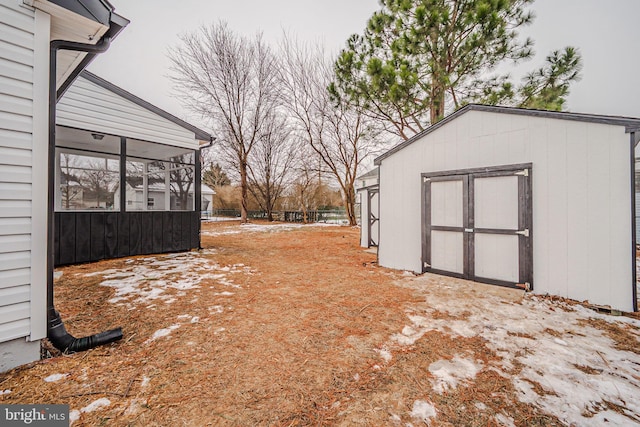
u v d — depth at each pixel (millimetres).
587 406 1570
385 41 8336
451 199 4500
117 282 4055
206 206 25250
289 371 1921
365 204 8461
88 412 1490
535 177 3676
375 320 2838
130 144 6480
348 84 9234
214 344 2301
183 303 3266
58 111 4945
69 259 5086
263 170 20969
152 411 1511
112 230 5664
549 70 6824
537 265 3654
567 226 3434
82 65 3006
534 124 3682
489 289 3881
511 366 1976
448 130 4562
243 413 1513
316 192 21109
